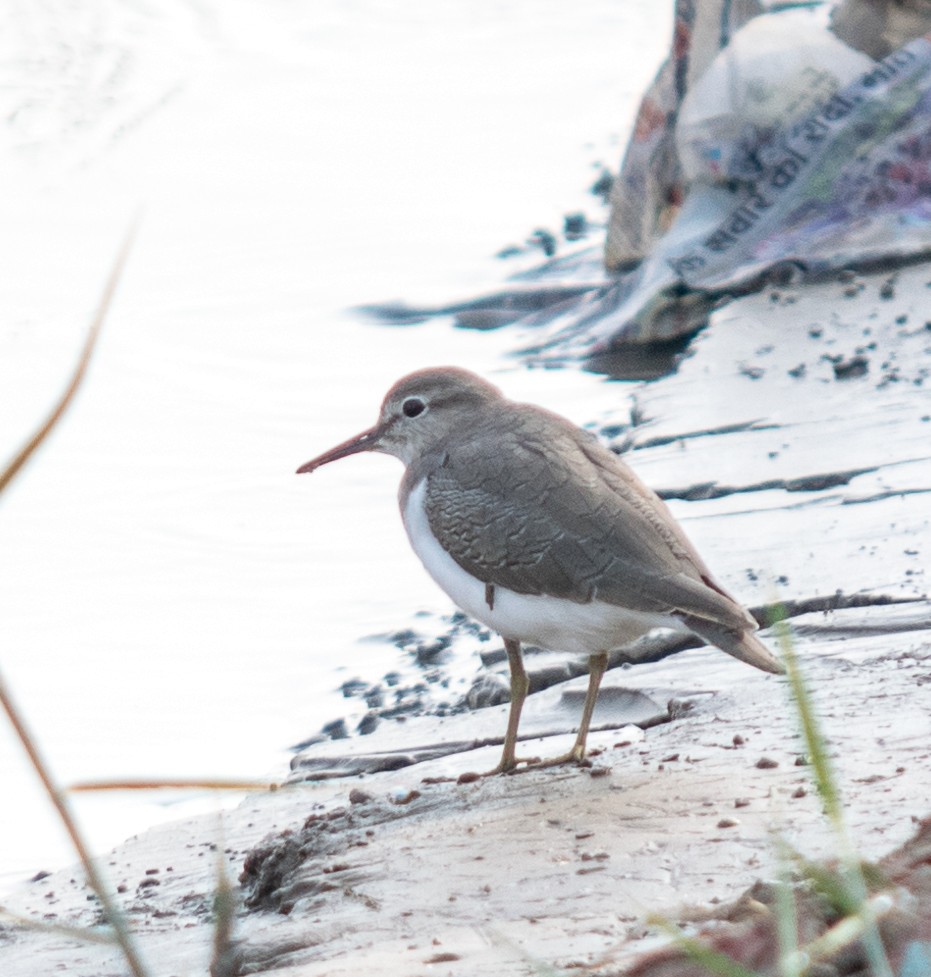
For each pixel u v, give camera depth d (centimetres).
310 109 2727
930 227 1639
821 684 883
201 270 2005
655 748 841
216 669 1126
